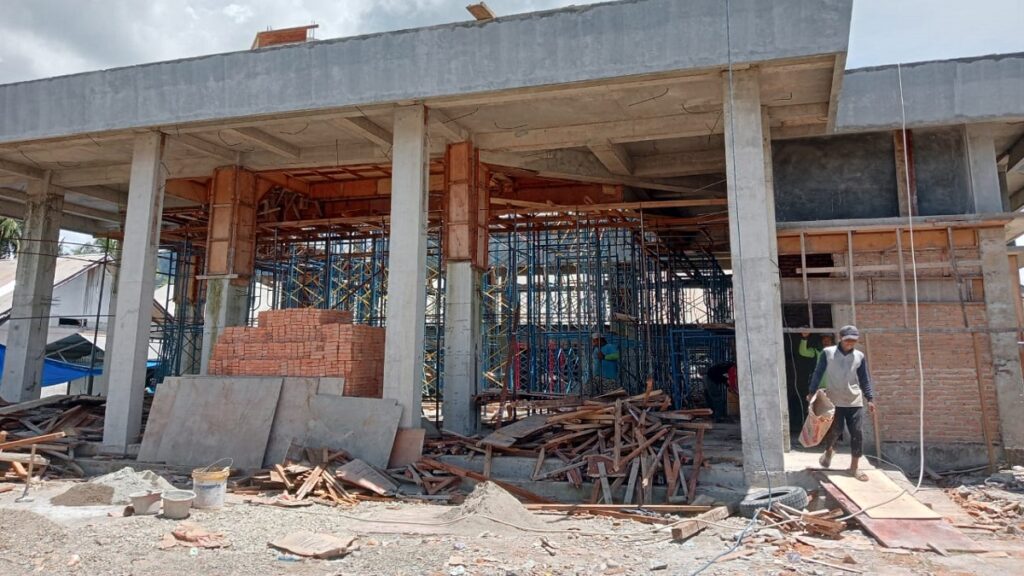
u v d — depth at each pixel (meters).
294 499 9.09
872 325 11.14
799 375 12.40
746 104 9.90
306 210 19.52
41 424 13.92
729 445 11.80
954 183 11.76
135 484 9.23
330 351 11.98
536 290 21.12
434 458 10.91
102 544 6.64
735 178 9.73
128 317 13.07
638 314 18.78
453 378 13.58
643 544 6.75
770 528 7.27
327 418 11.39
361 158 15.30
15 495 9.54
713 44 9.91
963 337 10.77
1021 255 12.83
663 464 9.39
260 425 11.52
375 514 8.31
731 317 22.41
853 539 6.82
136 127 13.20
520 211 17.44
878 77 11.59
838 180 12.28
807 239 11.63
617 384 19.30
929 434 10.66
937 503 8.32
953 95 11.31
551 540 6.94
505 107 12.53
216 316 15.88
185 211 20.58
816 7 9.47
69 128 13.66
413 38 11.57
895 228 11.20
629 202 16.48
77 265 29.56
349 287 23.25
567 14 10.73
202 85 12.73
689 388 19.14
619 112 12.78
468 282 13.70
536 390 18.20
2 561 6.01
